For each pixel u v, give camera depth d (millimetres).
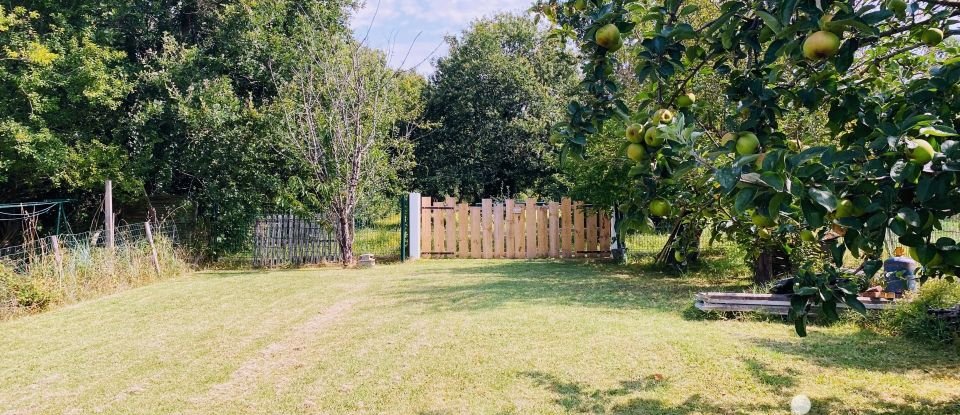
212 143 13062
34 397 4117
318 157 12477
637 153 2014
